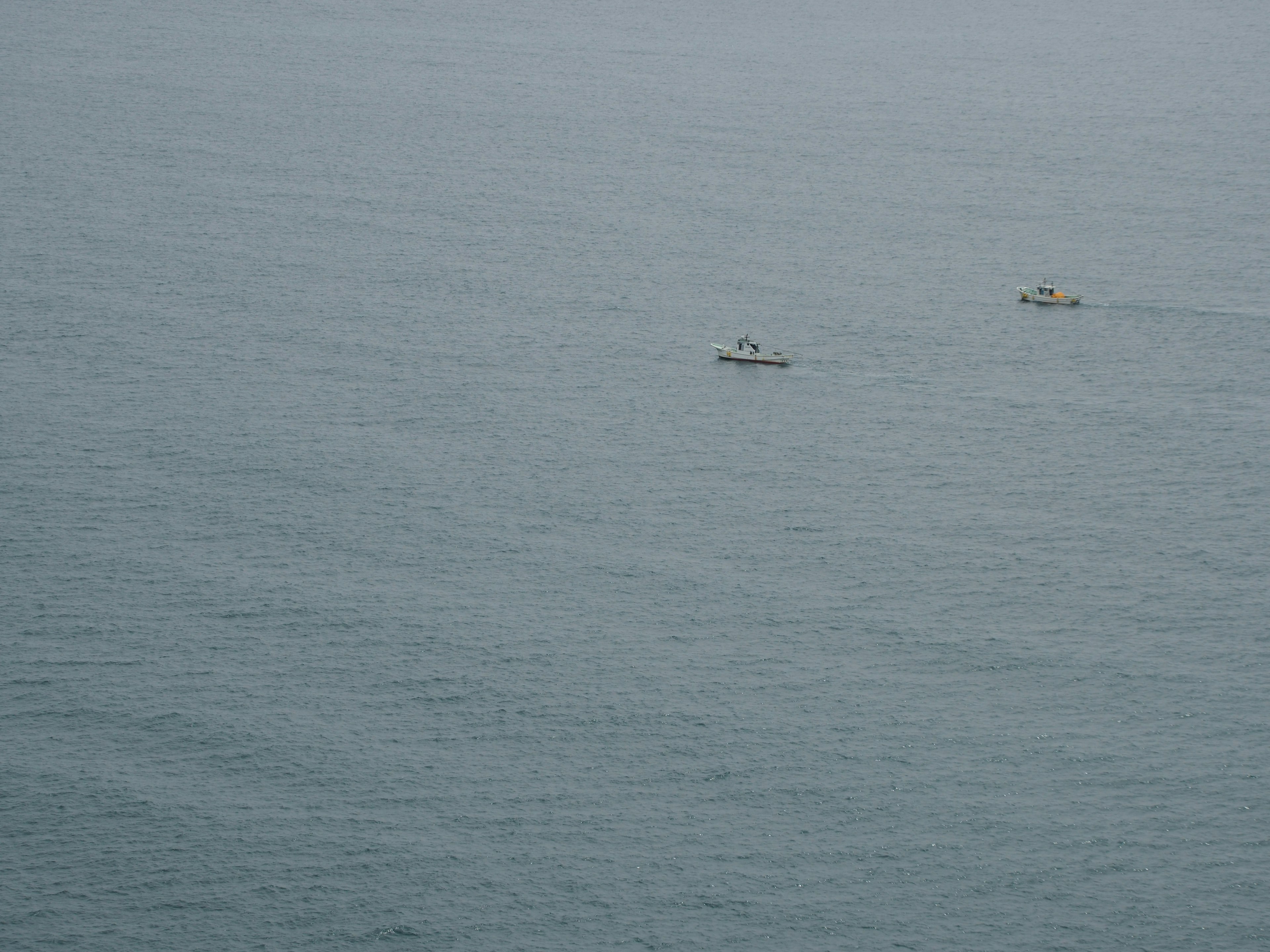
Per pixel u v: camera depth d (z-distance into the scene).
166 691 119.75
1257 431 165.25
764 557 140.62
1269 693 119.81
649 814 107.81
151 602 131.50
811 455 161.12
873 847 104.88
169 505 147.75
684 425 167.88
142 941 96.56
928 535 144.50
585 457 160.00
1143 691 120.38
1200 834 105.44
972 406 172.75
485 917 98.94
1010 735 115.56
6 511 145.38
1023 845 104.88
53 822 105.81
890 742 114.94
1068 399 174.25
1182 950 96.19
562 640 127.31
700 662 124.56
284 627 128.38
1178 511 148.50
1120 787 109.94
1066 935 97.44
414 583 135.38
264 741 114.31
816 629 129.12
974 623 129.88
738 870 102.88
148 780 110.12
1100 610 131.50
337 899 100.06
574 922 98.69
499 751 113.81
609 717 117.62
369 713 117.81
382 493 151.12
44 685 119.94
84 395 171.12
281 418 166.75
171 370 178.75
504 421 167.88
